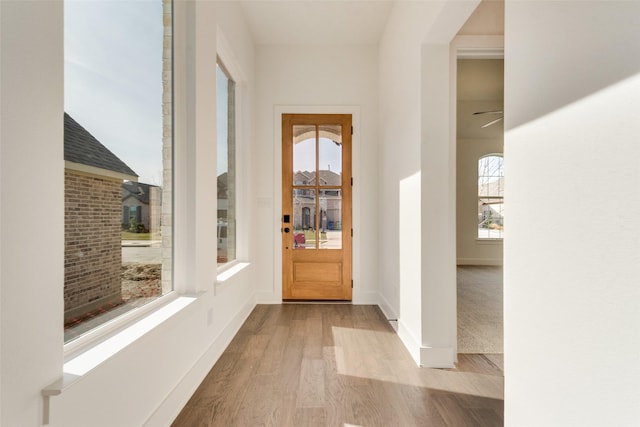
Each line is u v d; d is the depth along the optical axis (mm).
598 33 838
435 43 2256
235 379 2068
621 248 780
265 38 3732
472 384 2025
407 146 2615
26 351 850
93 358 1116
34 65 885
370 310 3580
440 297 2266
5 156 801
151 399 1454
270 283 3859
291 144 3885
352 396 1882
